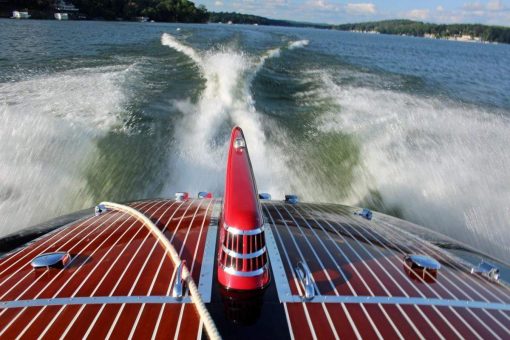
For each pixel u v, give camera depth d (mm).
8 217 6441
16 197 6816
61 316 2770
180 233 3873
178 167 8008
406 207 7449
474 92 16391
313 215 4668
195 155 8398
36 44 22500
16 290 3047
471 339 2750
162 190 7457
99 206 4867
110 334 2615
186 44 21734
